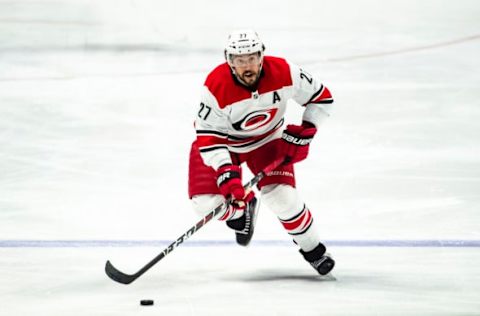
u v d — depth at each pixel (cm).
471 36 3391
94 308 1226
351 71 3011
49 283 1376
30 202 1906
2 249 1588
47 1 3856
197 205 1432
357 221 1767
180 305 1242
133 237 1692
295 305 1239
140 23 3581
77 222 1784
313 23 3616
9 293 1313
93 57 3216
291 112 2636
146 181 2080
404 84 2850
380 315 1185
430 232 1683
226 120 1352
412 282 1370
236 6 3841
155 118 2589
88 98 2764
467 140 2339
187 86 2909
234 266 1499
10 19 3625
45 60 3175
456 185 1989
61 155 2253
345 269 1459
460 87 2805
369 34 3453
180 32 3472
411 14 3731
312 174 2095
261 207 1894
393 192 1955
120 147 2330
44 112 2617
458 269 1447
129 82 2942
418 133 2397
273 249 1620
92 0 3853
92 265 1492
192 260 1539
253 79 1283
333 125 2478
